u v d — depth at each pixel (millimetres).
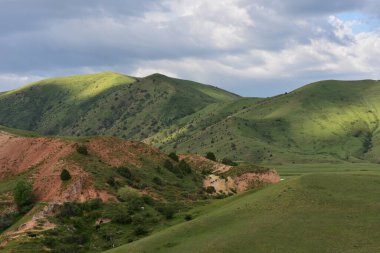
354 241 60531
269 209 76125
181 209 102875
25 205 104312
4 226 97312
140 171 129000
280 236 64062
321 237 62500
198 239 68375
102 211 96812
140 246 69562
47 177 112625
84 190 105500
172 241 70000
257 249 61094
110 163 127438
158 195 114125
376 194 77750
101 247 82312
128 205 100438
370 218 67500
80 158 121625
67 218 93188
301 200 77125
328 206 73562
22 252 73062
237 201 90125
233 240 64500
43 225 87250
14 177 126375
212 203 104438
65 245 80312
